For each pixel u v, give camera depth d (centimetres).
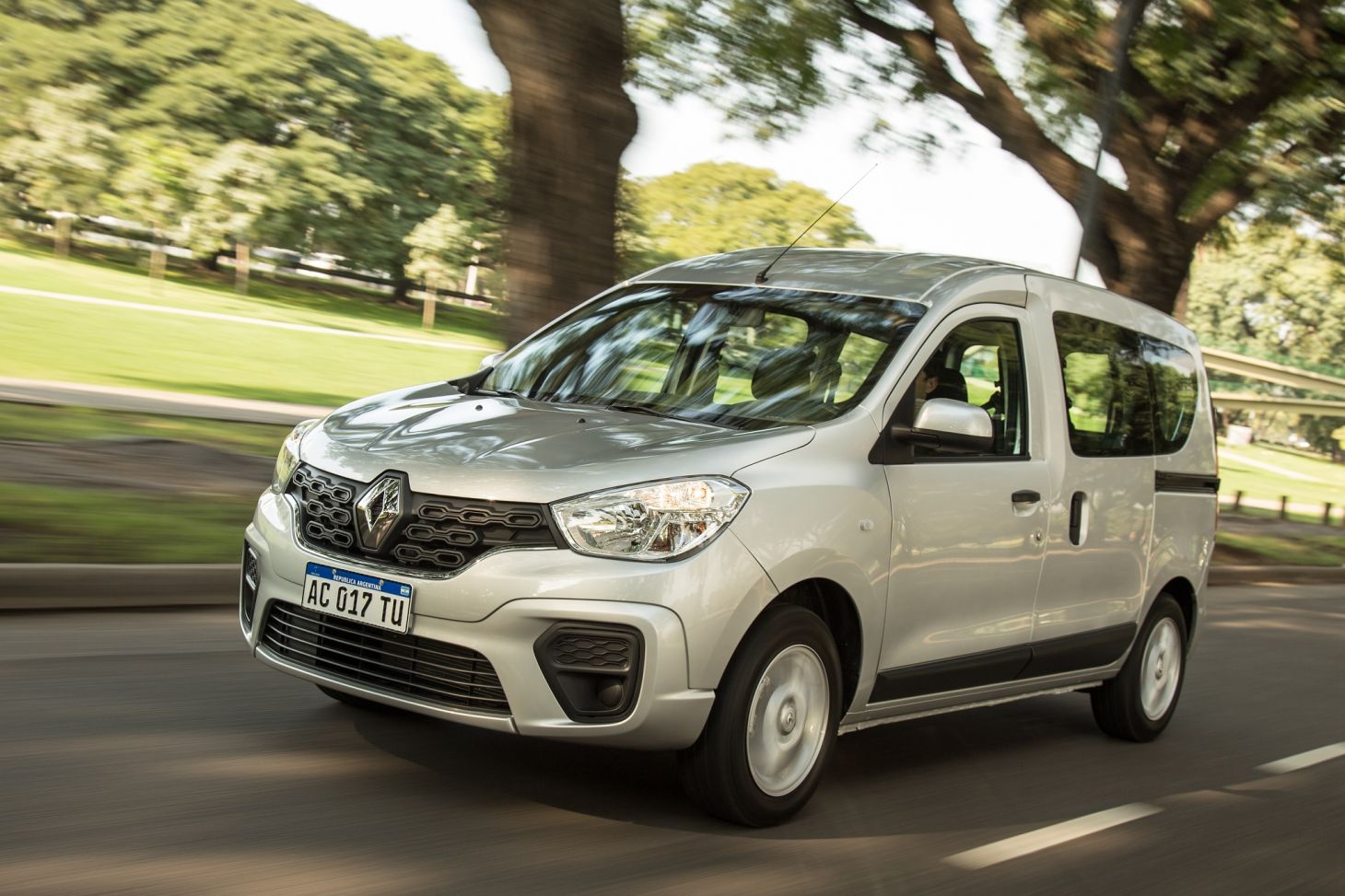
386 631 404
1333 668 980
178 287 5669
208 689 533
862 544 442
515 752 482
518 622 386
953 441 459
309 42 6800
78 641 597
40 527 761
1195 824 517
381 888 351
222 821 388
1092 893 420
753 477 417
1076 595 565
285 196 6419
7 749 435
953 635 494
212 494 963
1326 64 1563
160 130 6462
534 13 864
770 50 1342
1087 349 593
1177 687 676
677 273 573
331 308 6525
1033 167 1647
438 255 7000
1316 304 7731
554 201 878
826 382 476
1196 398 689
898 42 1555
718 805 421
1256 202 1820
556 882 368
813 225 578
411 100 7131
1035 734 646
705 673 398
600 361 519
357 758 461
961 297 518
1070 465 554
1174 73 1614
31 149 6162
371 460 420
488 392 512
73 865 345
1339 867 484
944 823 472
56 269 5275
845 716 463
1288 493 4088
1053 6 1561
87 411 1403
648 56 1359
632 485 398
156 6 6656
